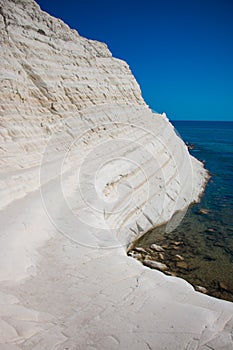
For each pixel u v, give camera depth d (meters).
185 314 3.88
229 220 11.77
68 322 3.58
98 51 15.45
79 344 3.20
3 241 4.95
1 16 9.83
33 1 11.55
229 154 31.83
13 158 8.01
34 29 11.36
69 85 11.96
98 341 3.29
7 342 2.93
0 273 4.29
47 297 4.09
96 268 5.14
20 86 9.55
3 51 9.34
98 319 3.70
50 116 10.62
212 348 3.23
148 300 4.23
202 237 10.05
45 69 11.05
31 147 8.91
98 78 14.40
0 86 8.59
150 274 5.21
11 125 8.55
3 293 3.88
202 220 11.71
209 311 4.00
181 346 3.26
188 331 3.53
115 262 5.52
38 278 4.55
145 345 3.27
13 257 4.71
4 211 6.13
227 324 3.75
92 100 13.08
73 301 4.07
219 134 68.75
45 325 3.44
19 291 4.09
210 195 15.46
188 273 7.71
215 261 8.39
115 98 15.18
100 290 4.43
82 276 4.80
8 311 3.47
